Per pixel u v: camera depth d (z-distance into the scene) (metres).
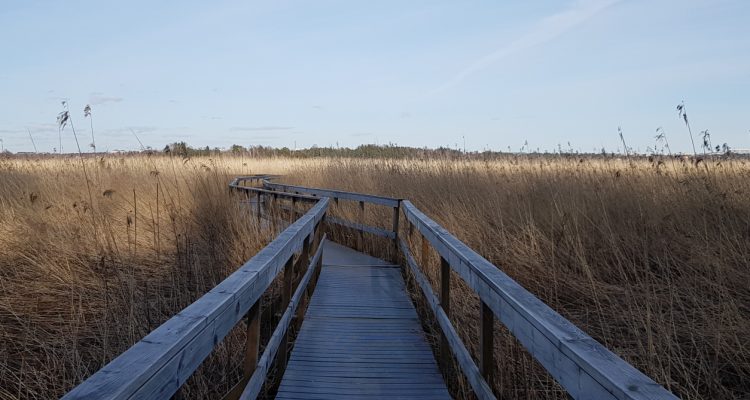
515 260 6.27
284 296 4.12
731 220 6.62
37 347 4.54
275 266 3.09
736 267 5.49
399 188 11.45
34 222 7.67
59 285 6.02
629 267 5.73
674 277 5.57
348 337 4.83
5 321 5.10
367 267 8.05
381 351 4.48
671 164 10.12
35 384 3.90
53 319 5.14
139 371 1.27
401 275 7.45
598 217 7.26
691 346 4.18
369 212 10.26
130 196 10.43
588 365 1.32
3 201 9.00
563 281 5.72
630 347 4.18
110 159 14.17
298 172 18.88
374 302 6.03
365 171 13.97
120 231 8.32
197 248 7.35
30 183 10.52
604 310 5.10
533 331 1.78
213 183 10.73
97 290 5.84
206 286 5.93
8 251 7.07
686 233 6.56
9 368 4.09
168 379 1.44
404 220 8.51
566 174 10.52
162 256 7.44
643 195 8.22
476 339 4.40
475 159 14.84
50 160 14.46
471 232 7.36
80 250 6.99
